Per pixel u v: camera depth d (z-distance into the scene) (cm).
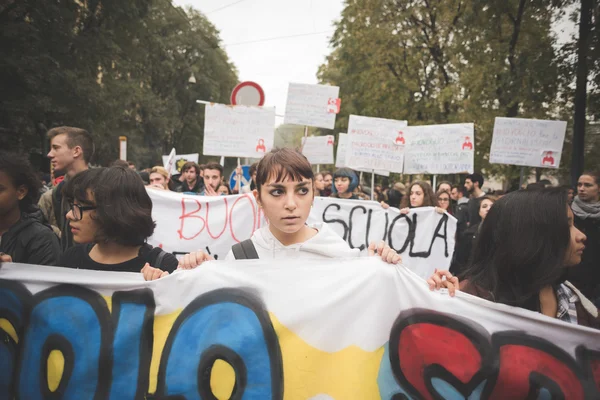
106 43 1508
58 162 321
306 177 183
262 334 181
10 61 1234
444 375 173
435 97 1575
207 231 430
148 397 183
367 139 611
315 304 181
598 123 987
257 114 552
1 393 195
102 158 2461
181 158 1221
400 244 473
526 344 169
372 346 177
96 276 191
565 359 166
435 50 1600
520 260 173
